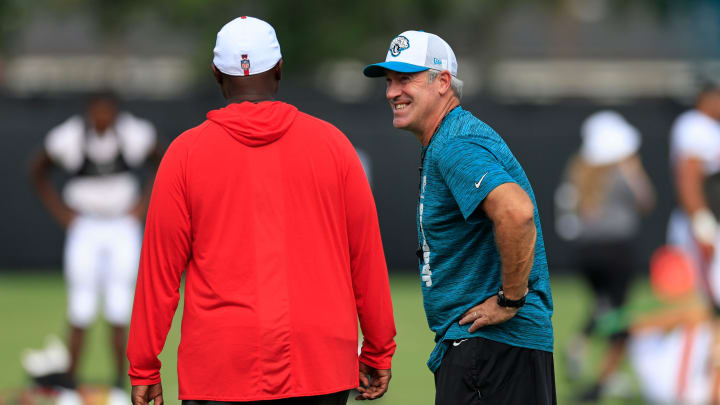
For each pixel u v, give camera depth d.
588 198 31.42
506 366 14.11
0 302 46.88
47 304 46.31
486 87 98.94
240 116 13.41
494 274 14.12
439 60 14.44
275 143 13.46
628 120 56.25
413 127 14.62
